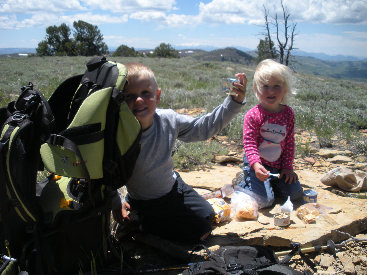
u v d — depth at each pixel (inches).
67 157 33.0
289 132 59.2
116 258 41.7
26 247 34.8
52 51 1376.7
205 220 46.8
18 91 198.1
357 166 84.7
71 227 36.1
